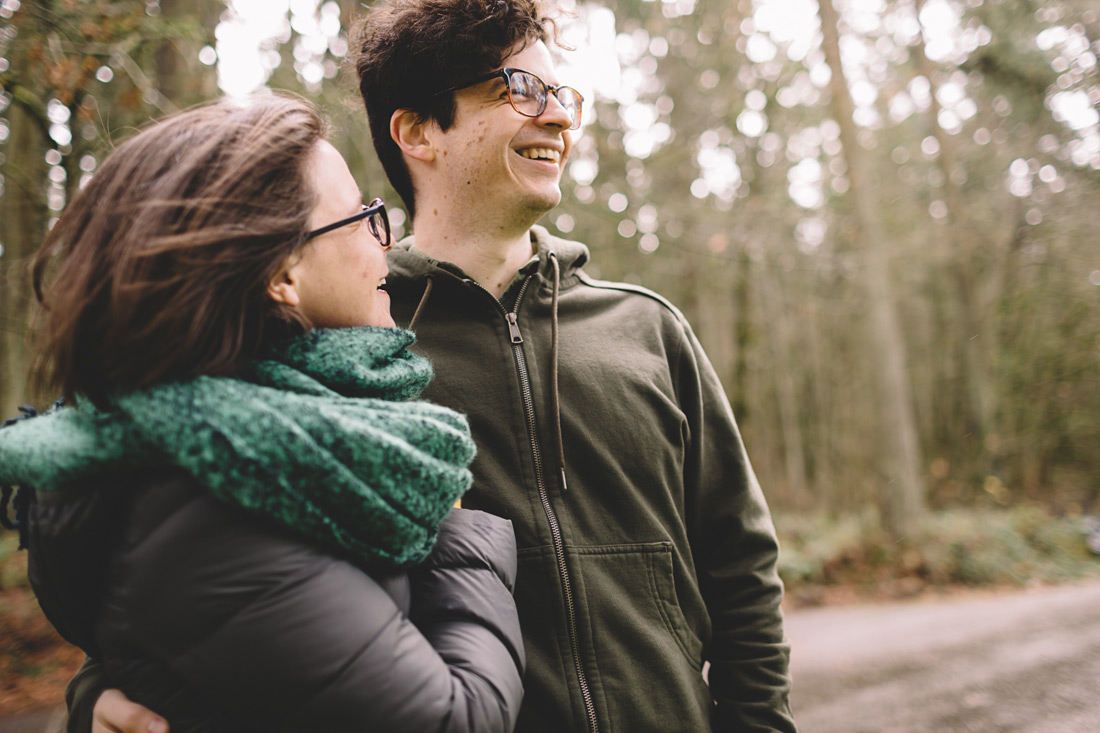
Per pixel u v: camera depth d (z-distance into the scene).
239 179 0.72
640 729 1.03
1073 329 13.23
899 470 9.10
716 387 1.35
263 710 0.64
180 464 0.64
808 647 5.90
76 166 3.50
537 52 1.17
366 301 0.86
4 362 6.13
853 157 9.34
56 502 0.68
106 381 0.67
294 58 4.75
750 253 9.84
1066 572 8.50
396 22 1.18
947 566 8.34
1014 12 10.45
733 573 1.25
